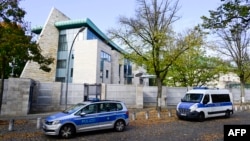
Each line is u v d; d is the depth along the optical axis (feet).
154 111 72.28
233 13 28.45
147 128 44.96
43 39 121.08
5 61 46.34
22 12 47.62
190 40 66.23
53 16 128.06
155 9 69.21
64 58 127.44
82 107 38.09
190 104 56.39
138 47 69.97
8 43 40.57
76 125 36.29
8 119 54.29
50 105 73.20
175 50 67.87
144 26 68.33
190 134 39.04
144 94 90.79
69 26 127.65
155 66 69.92
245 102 111.45
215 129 44.14
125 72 158.40
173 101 93.50
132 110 76.89
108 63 128.88
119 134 38.83
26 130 41.47
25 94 62.75
